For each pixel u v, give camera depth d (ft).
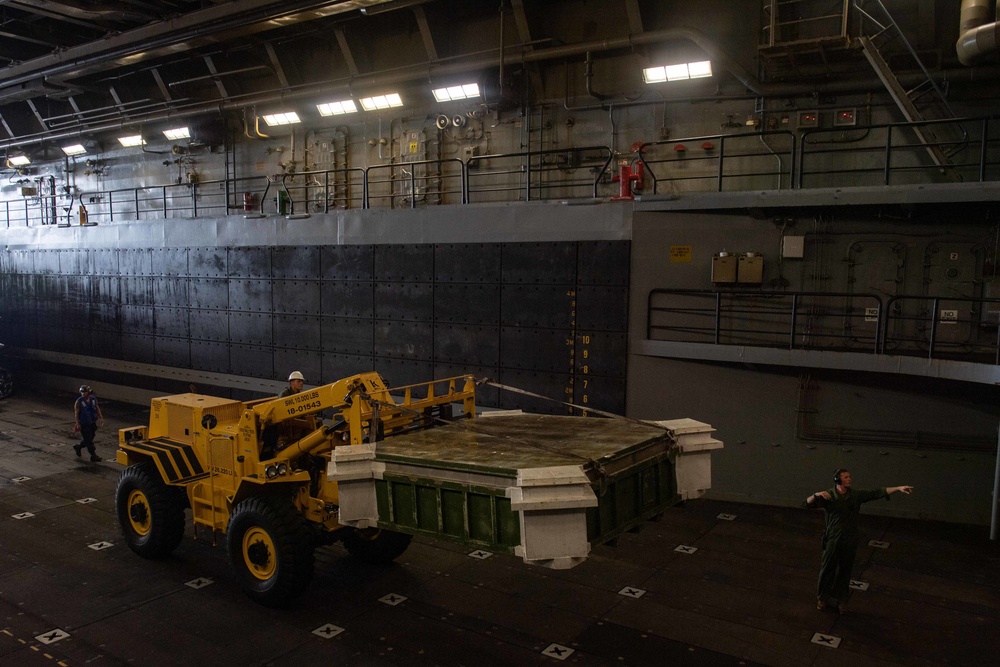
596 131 48.83
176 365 63.21
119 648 24.12
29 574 30.32
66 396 75.05
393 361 49.42
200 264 60.23
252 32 55.01
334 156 60.39
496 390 45.03
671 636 25.13
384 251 49.21
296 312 54.19
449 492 19.72
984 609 27.43
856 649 24.31
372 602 27.68
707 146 45.21
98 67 66.18
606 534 19.31
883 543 34.01
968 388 35.78
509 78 50.52
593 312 41.70
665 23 45.62
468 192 51.80
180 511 31.12
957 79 38.34
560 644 24.50
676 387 40.37
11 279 80.84
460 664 23.16
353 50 56.59
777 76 41.63
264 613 26.73
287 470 27.04
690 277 39.73
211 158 68.49
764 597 28.32
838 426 38.09
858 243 37.60
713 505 39.63
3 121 86.63
